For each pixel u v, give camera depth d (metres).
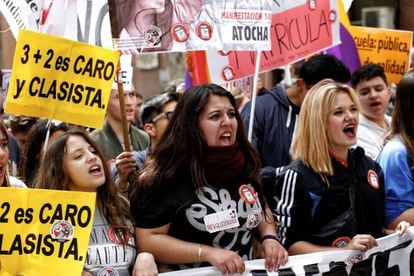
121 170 5.42
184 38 5.56
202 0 5.61
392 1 14.51
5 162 4.75
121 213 4.98
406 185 5.61
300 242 5.26
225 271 4.89
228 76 6.64
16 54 4.80
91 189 4.91
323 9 6.75
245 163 5.14
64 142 4.89
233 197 5.02
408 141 5.65
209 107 4.99
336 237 5.23
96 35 5.36
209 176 4.97
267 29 5.82
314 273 5.16
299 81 6.60
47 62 4.85
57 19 5.32
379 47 7.91
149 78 20.30
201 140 4.97
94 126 4.94
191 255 4.90
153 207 4.98
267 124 6.69
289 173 5.27
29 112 4.84
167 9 5.50
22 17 5.43
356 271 5.24
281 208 5.26
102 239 4.90
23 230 4.65
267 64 6.68
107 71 4.94
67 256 4.68
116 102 6.80
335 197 5.24
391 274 5.39
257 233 5.26
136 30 5.43
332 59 6.54
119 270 4.89
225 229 4.97
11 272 4.63
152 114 6.30
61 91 4.88
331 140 5.27
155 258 4.97
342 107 5.24
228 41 5.70
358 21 14.88
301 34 6.71
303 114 5.32
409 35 7.95
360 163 5.41
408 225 5.43
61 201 4.69
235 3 5.71
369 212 5.41
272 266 5.08
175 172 4.97
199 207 4.94
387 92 7.11
